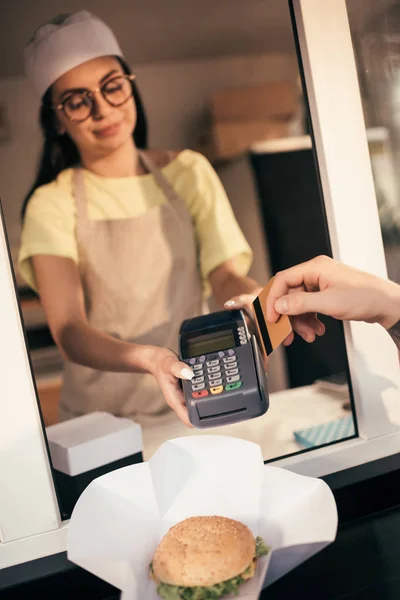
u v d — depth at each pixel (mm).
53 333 1635
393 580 509
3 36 1631
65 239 1655
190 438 546
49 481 581
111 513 493
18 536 576
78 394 1709
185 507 528
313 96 651
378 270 684
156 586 460
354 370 668
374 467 648
